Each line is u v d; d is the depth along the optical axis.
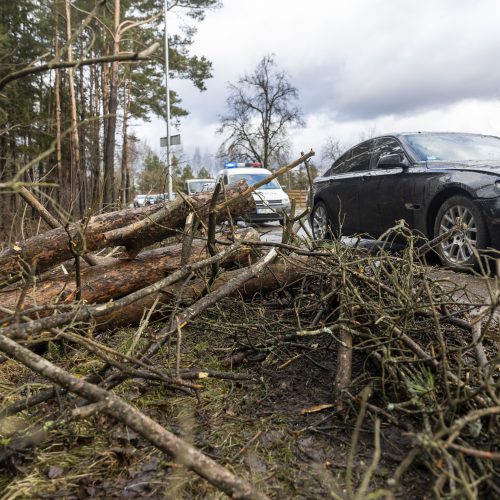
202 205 2.72
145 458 1.43
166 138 10.53
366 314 1.94
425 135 5.74
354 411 1.60
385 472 1.34
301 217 2.74
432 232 5.08
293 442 1.52
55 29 17.03
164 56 16.94
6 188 1.21
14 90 16.73
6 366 2.15
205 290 2.54
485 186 4.33
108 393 1.16
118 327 2.54
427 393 1.44
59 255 2.50
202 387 1.75
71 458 1.44
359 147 6.58
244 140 36.94
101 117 1.31
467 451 1.06
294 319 2.53
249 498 1.02
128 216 2.69
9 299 2.28
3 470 1.39
